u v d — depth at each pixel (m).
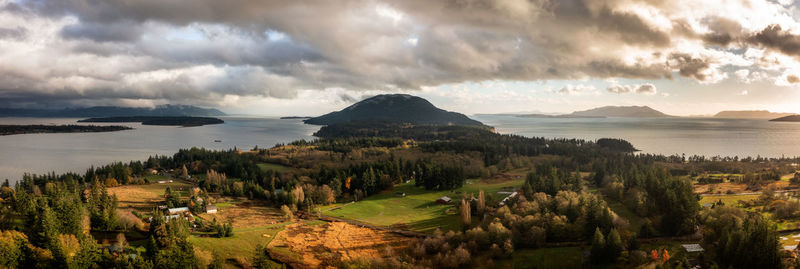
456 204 173.62
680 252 106.81
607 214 121.19
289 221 163.75
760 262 89.88
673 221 119.81
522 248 120.88
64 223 106.75
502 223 132.12
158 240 110.38
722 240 101.88
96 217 121.25
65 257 92.38
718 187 192.12
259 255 117.25
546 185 178.88
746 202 148.88
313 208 180.75
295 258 123.25
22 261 91.38
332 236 145.25
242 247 127.62
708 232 112.94
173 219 125.56
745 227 102.75
